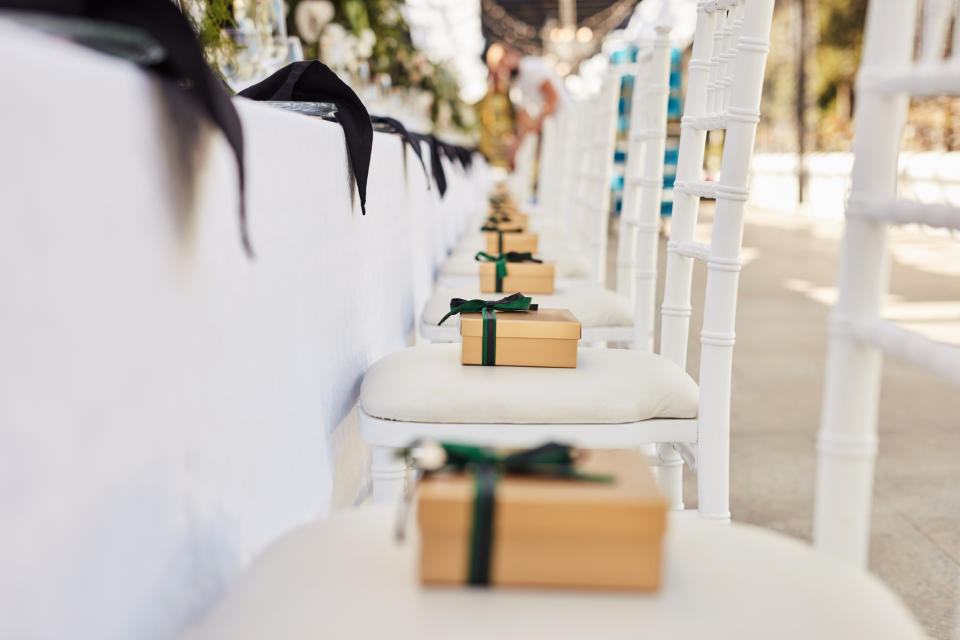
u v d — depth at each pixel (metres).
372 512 0.72
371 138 1.28
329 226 1.11
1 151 0.43
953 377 0.59
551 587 0.58
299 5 2.41
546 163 5.73
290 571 0.61
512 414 1.10
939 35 0.67
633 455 0.66
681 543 0.66
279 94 1.27
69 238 0.49
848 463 0.74
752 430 2.43
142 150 0.57
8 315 0.44
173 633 0.61
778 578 0.61
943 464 2.14
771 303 4.54
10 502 0.44
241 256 0.76
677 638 0.53
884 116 0.70
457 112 5.49
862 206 0.71
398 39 3.44
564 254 2.62
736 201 1.18
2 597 0.43
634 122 2.40
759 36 1.21
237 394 0.74
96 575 0.52
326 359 1.09
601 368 1.21
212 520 0.68
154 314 0.59
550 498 0.57
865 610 0.57
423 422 1.10
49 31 0.54
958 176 7.34
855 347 0.72
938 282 5.04
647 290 1.88
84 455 0.50
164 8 0.59
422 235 2.25
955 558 1.62
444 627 0.54
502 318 1.23
